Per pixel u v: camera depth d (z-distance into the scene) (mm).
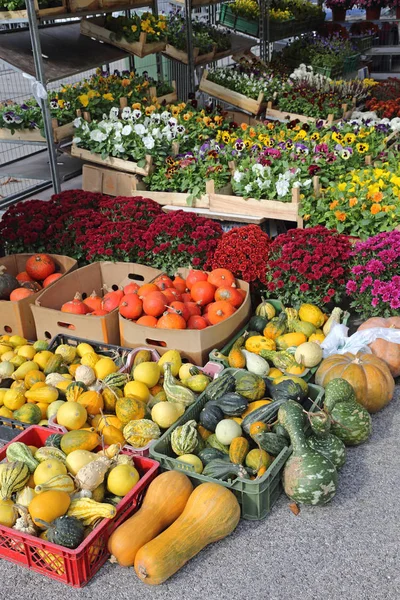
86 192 5828
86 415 3465
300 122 8141
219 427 3385
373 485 3346
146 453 3340
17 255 5203
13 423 3590
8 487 3012
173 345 4055
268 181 5648
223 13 11539
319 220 5344
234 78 9328
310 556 2930
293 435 3203
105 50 7973
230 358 3936
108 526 2895
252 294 4906
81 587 2803
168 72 11852
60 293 4727
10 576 2887
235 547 3000
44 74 6570
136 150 6594
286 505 3246
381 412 3941
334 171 6145
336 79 10906
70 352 4078
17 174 7680
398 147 7246
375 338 4098
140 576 2758
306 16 12664
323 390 3707
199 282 4516
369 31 12672
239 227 5262
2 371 3951
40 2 6426
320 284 4520
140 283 4961
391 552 2930
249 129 7562
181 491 3039
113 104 7605
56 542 2760
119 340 4414
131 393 3641
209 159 6312
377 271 4234
